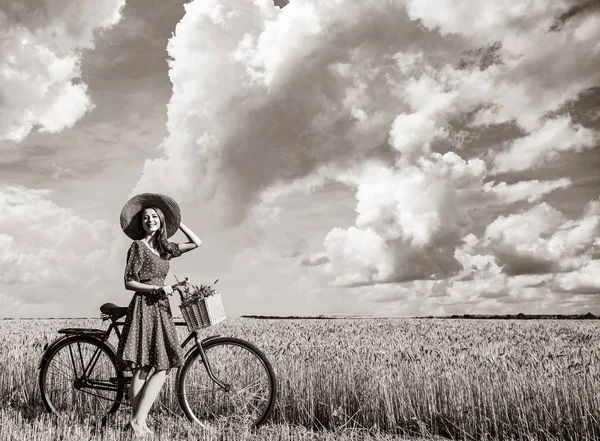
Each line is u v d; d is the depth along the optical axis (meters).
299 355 9.07
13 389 7.67
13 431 5.73
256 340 13.88
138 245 6.08
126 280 6.03
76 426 5.94
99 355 6.71
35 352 9.28
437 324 29.05
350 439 6.07
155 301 6.11
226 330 19.61
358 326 25.33
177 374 6.39
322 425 6.59
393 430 6.54
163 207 6.39
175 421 6.46
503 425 6.30
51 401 6.93
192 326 6.04
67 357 7.03
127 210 6.29
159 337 6.01
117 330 6.55
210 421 6.48
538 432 6.15
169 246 6.27
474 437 6.31
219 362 6.63
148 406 5.94
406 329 21.86
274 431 6.13
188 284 6.19
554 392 6.35
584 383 6.43
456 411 6.61
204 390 6.55
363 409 6.89
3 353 8.95
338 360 8.20
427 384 6.95
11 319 39.69
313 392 7.09
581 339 16.03
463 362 8.17
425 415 6.70
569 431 6.11
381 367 7.55
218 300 6.20
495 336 17.02
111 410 6.38
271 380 6.26
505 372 7.21
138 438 5.61
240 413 6.47
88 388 6.71
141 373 6.01
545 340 15.34
